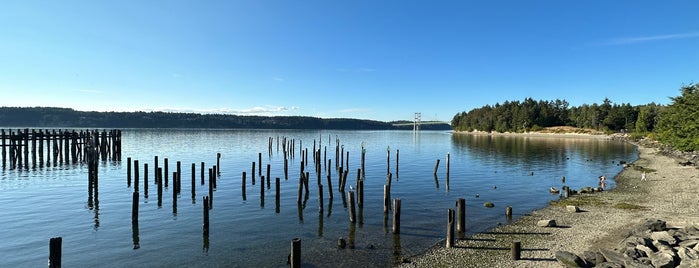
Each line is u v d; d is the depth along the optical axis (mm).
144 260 18609
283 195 34344
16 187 36500
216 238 21969
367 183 41719
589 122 180750
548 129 190000
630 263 14367
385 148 98625
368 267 17438
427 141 137250
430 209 28891
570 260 15969
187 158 65562
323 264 17875
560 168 55000
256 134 182875
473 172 50531
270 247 20438
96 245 20625
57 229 23312
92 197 32281
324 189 37531
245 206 29828
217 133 187250
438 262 17625
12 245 20469
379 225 24516
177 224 24641
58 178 41938
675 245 16594
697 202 28578
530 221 24484
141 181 41062
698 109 63438
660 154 73750
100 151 61312
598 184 40906
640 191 34438
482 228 23297
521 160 66188
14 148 50719
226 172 49094
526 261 17172
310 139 140375
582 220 24219
